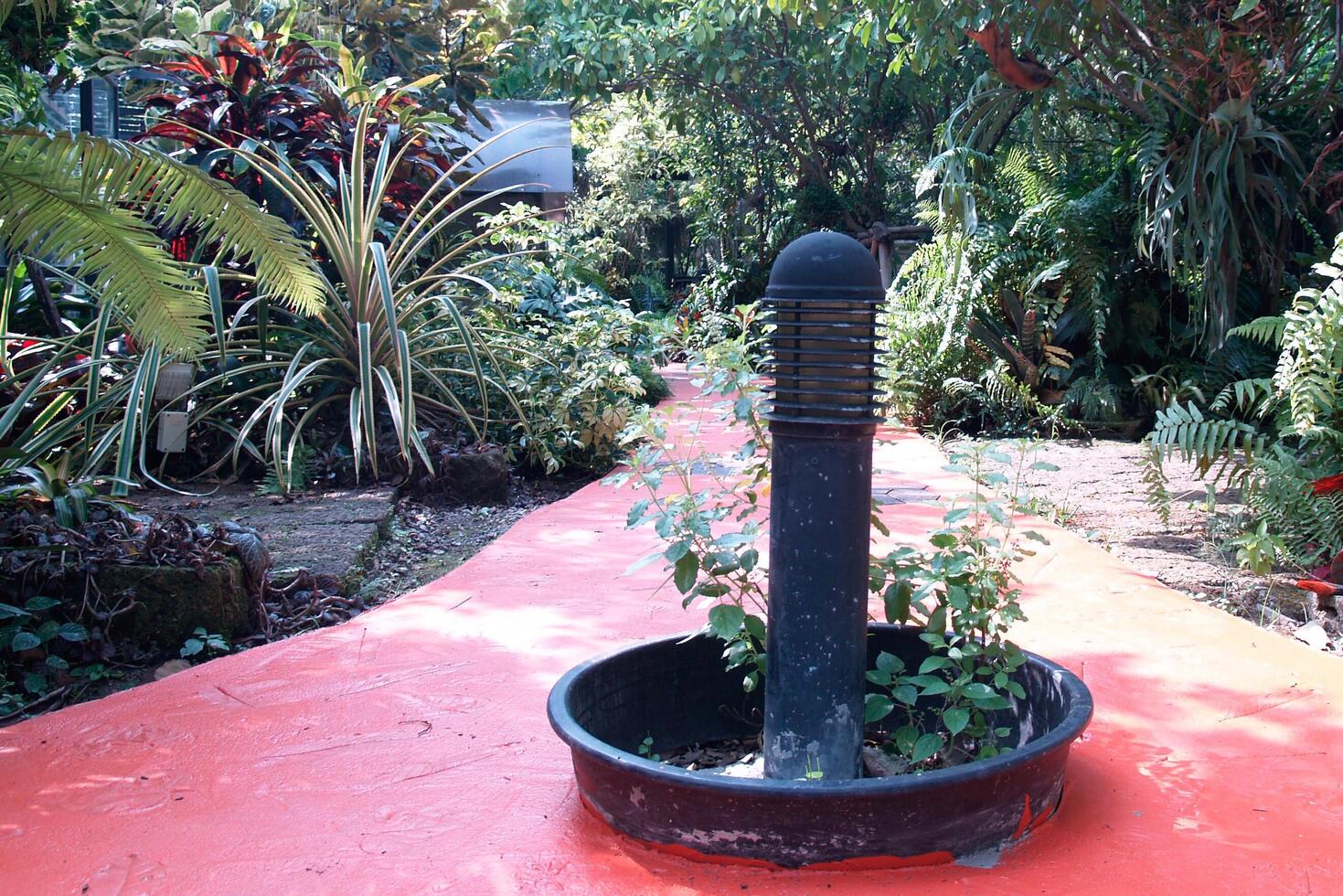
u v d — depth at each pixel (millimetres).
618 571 4340
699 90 17875
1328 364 4305
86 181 3404
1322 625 3766
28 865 2174
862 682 2270
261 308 5832
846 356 2184
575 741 2148
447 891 2047
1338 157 7754
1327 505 4270
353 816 2365
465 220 11297
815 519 2205
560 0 15570
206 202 3727
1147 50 6965
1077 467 7199
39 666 3311
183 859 2186
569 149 13031
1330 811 2369
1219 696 3062
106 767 2619
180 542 3633
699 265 23844
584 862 2133
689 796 2070
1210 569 4527
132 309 3750
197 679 3201
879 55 13688
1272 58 7270
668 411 2873
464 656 3400
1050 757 2156
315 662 3342
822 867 2061
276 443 5277
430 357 6547
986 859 2127
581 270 10320
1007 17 6340
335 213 6215
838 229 19250
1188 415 4562
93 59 8453
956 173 8156
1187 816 2340
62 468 4598
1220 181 7086
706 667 2754
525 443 6430
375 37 10734
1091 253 8766
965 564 2391
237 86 6883
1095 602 3971
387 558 4738
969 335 9211
